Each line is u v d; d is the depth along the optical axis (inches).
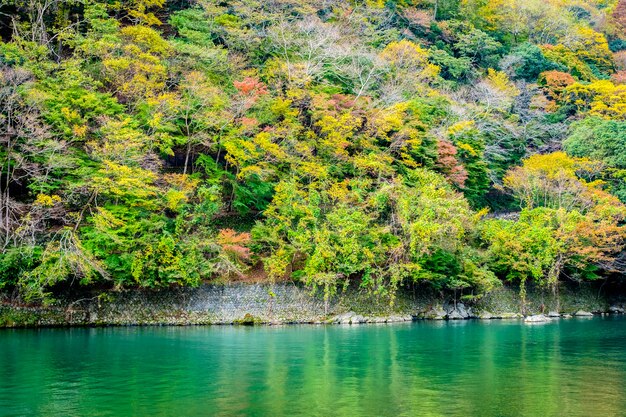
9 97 1330.0
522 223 1887.3
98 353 958.4
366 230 1610.5
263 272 1558.8
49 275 1235.9
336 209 1640.0
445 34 2997.0
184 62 1839.3
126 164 1419.8
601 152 2310.5
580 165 2278.5
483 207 2330.2
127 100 1658.5
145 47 1811.0
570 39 3444.9
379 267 1583.4
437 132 2130.9
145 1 2064.5
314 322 1496.1
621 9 4010.8
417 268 1572.3
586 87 2832.2
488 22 3319.4
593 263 1963.6
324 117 1776.6
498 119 2551.7
